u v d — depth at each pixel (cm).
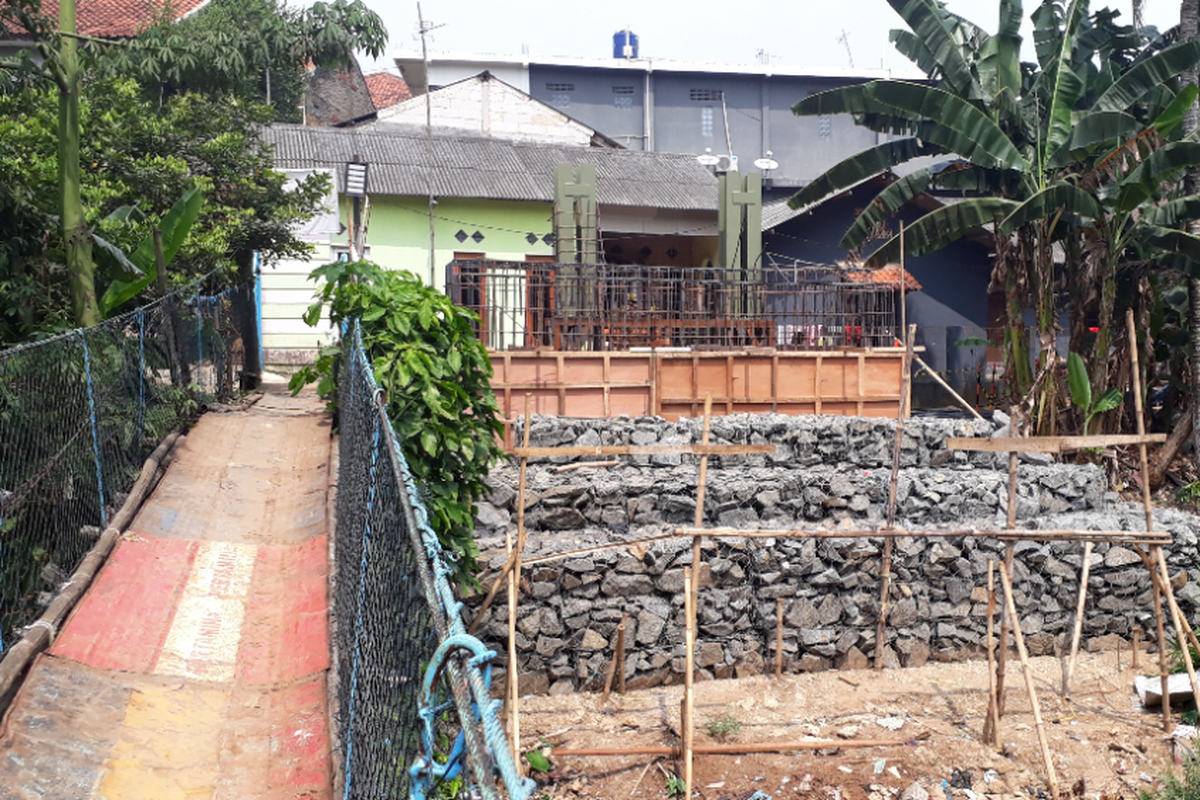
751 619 873
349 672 438
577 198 1611
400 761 258
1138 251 1512
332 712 488
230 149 1351
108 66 984
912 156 1505
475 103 2670
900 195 1507
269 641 592
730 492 912
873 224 1540
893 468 866
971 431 1071
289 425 1085
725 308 1339
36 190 933
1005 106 1359
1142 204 1404
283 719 502
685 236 2450
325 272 851
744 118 3316
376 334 706
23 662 489
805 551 875
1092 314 1825
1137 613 955
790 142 3350
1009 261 1477
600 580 828
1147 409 1667
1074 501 1028
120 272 980
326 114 3306
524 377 1169
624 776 696
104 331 763
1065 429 1469
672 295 1306
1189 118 1476
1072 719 806
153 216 1170
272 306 1925
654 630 839
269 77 2642
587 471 965
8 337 872
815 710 809
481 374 744
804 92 3334
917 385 2044
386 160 2148
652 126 3259
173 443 925
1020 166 1336
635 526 898
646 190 2272
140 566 656
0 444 566
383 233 2070
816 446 1038
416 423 648
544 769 694
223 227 1302
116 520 702
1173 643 958
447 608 208
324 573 666
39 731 446
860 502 952
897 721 786
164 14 1134
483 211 2133
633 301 1319
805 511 935
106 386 758
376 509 378
